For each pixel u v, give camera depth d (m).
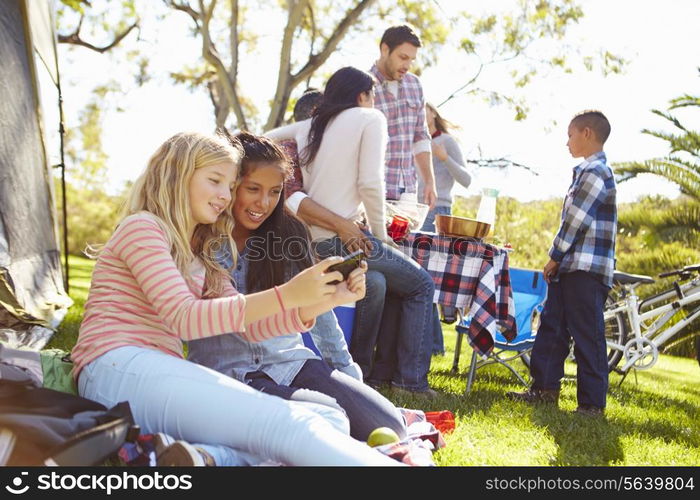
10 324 3.52
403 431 2.47
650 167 11.77
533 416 3.63
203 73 14.58
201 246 2.37
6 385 1.90
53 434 1.73
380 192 3.41
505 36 12.77
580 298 3.89
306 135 3.48
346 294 2.19
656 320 5.46
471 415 3.51
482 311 3.95
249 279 2.55
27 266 4.65
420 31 13.20
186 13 13.41
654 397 5.05
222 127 2.49
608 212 3.88
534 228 12.43
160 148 2.23
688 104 11.66
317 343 2.86
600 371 3.89
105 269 2.13
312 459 1.82
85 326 2.13
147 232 2.09
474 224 3.92
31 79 4.96
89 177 20.33
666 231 11.62
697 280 5.45
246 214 2.48
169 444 1.81
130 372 2.00
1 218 4.18
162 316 2.04
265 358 2.44
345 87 3.46
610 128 3.96
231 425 1.89
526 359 4.89
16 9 4.70
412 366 3.71
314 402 2.26
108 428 1.77
